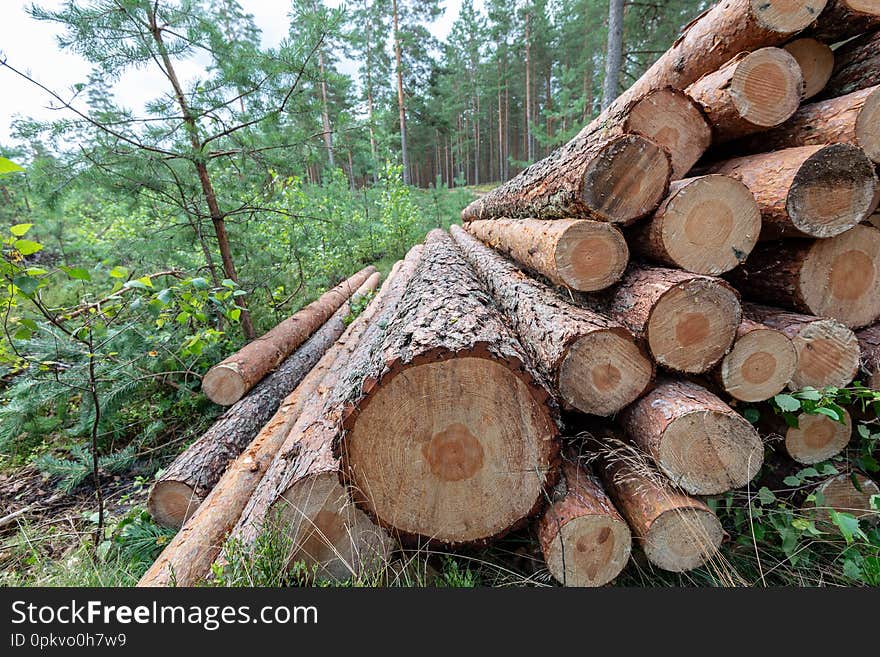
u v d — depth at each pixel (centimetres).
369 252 767
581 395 136
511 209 277
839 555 136
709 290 131
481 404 116
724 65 156
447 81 1542
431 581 134
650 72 217
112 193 300
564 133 747
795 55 167
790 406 135
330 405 180
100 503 184
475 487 121
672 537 124
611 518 120
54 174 264
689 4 642
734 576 133
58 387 238
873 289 158
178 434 282
